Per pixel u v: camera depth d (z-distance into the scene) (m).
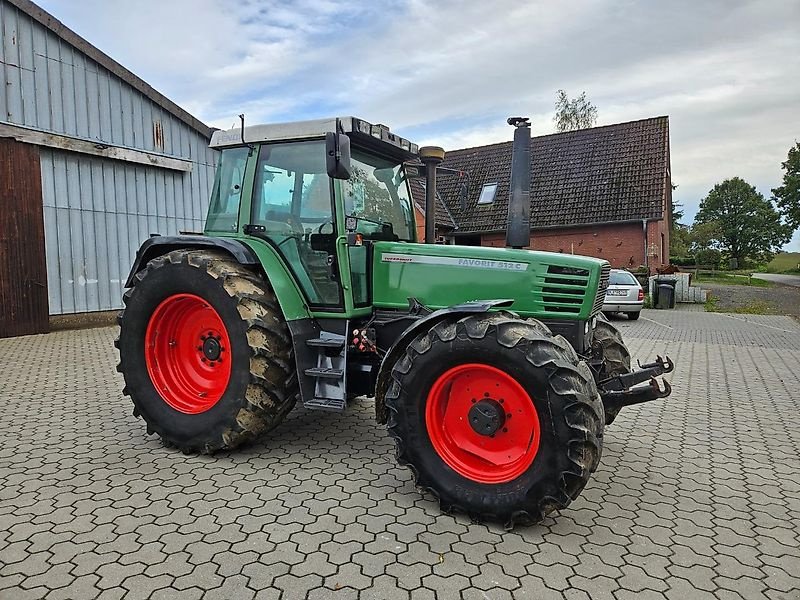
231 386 3.79
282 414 3.96
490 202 21.95
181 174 11.79
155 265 4.07
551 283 3.65
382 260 4.04
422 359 3.13
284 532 2.86
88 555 2.62
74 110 9.77
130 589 2.36
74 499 3.21
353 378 4.01
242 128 4.23
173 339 4.21
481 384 3.12
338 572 2.52
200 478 3.54
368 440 4.32
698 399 5.88
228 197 4.39
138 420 4.75
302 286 4.05
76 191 9.88
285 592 2.36
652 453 4.21
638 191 19.80
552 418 2.83
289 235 4.09
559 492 2.83
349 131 3.86
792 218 45.28
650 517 3.14
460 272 3.84
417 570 2.55
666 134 20.86
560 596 2.37
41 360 7.26
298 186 4.07
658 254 19.42
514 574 2.53
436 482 3.11
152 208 11.23
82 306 10.03
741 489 3.55
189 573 2.49
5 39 8.79
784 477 3.75
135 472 3.62
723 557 2.72
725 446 4.38
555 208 20.69
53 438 4.27
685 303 19.31
